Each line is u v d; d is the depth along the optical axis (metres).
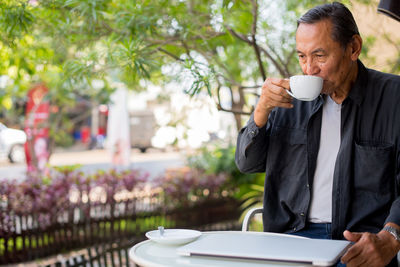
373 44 4.45
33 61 3.91
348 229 2.12
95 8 2.97
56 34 3.24
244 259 1.58
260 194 7.31
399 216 1.82
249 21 3.44
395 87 2.13
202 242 1.76
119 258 4.29
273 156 2.31
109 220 5.83
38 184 5.33
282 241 1.76
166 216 6.38
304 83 1.89
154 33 3.26
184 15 3.20
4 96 7.16
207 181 6.92
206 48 3.52
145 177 6.20
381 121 2.11
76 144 26.20
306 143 2.24
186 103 5.10
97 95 9.18
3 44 3.55
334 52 2.00
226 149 7.84
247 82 6.05
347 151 2.12
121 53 2.82
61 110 8.80
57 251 5.41
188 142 5.63
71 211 5.60
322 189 2.21
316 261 1.49
